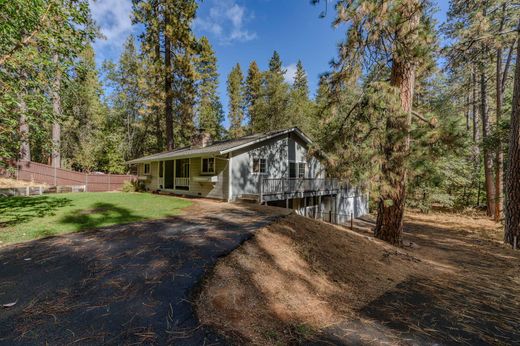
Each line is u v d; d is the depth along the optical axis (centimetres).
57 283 300
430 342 241
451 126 578
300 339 229
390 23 563
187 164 1418
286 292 315
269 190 1141
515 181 717
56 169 1614
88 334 213
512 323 289
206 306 259
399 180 624
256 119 2359
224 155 1143
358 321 273
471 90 1430
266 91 2261
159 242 447
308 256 441
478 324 283
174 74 1783
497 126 1188
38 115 595
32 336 210
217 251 396
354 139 721
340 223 1450
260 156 1267
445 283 421
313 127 1936
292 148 1455
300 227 612
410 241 845
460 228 1122
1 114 490
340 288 356
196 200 1145
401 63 665
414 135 598
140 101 2445
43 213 729
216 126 3544
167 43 1731
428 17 577
